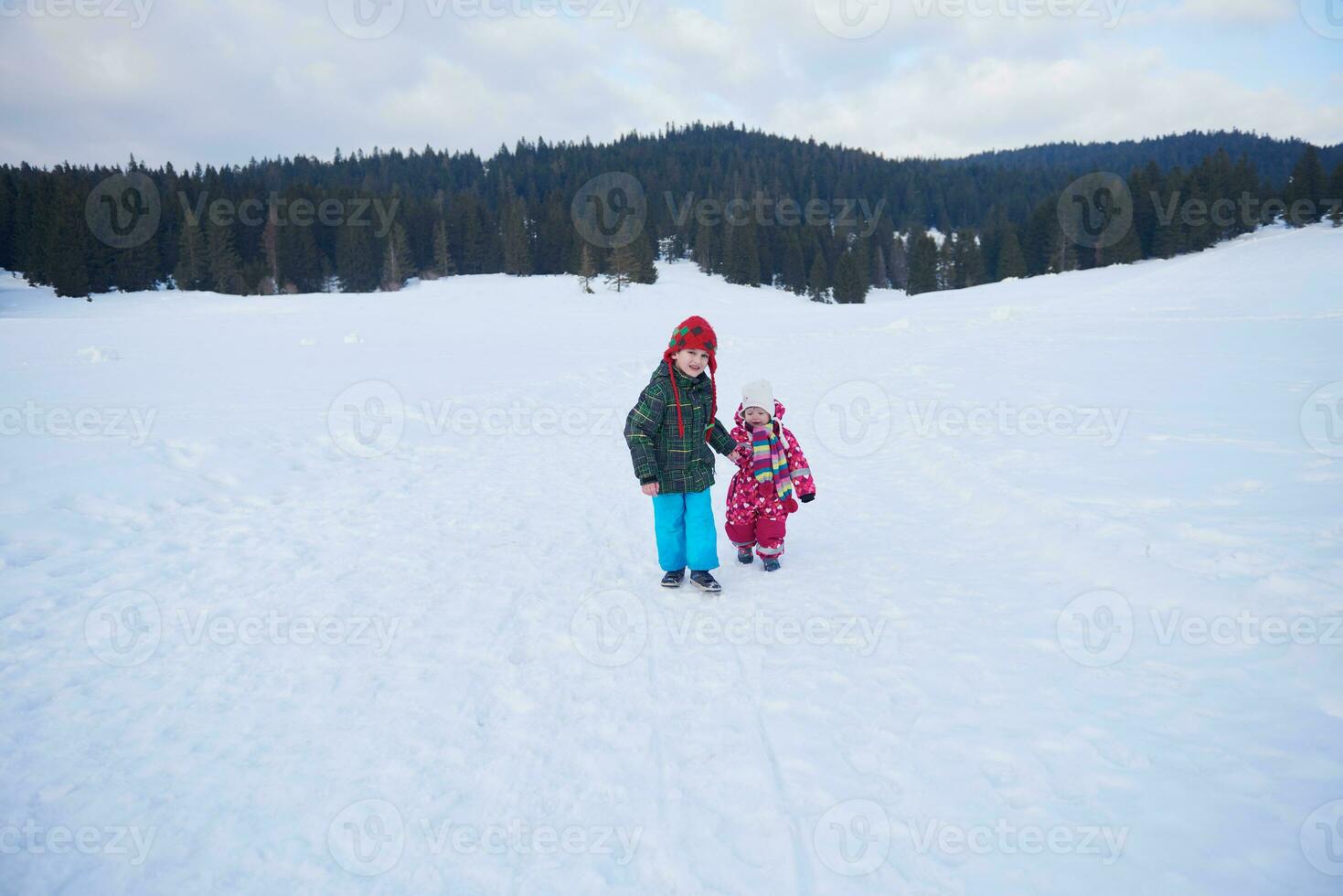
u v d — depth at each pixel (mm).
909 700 2768
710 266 98562
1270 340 13352
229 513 5566
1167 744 2354
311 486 6406
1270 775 2152
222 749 2586
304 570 4398
